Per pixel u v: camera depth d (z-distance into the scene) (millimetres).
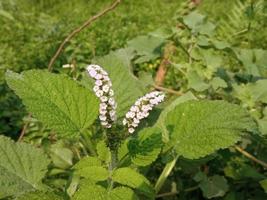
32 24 753
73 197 218
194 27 331
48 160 246
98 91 213
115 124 226
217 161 314
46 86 224
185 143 237
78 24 771
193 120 239
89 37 683
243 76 327
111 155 230
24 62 604
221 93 316
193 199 321
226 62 533
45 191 221
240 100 297
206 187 284
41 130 372
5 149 243
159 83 358
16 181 236
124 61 330
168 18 832
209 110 238
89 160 225
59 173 293
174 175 314
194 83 302
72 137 228
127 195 220
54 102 224
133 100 266
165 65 354
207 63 322
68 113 226
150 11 867
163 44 337
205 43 323
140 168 249
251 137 292
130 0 898
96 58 279
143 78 328
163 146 242
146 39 342
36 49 649
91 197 218
